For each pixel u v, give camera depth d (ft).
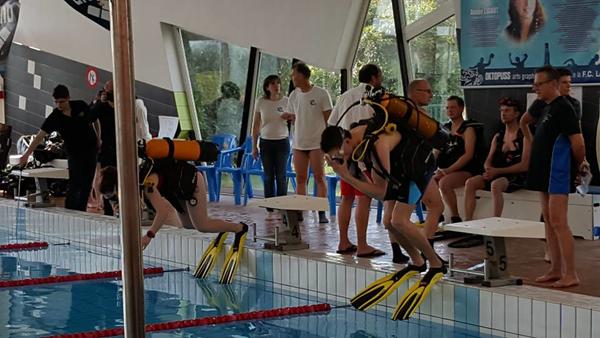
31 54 48.19
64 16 45.09
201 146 21.27
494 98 28.89
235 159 40.27
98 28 43.21
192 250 23.94
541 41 27.53
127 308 5.98
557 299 15.60
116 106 5.88
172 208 22.89
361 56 35.12
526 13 27.76
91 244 28.76
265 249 21.75
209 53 41.42
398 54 33.58
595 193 25.55
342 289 19.48
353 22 34.53
